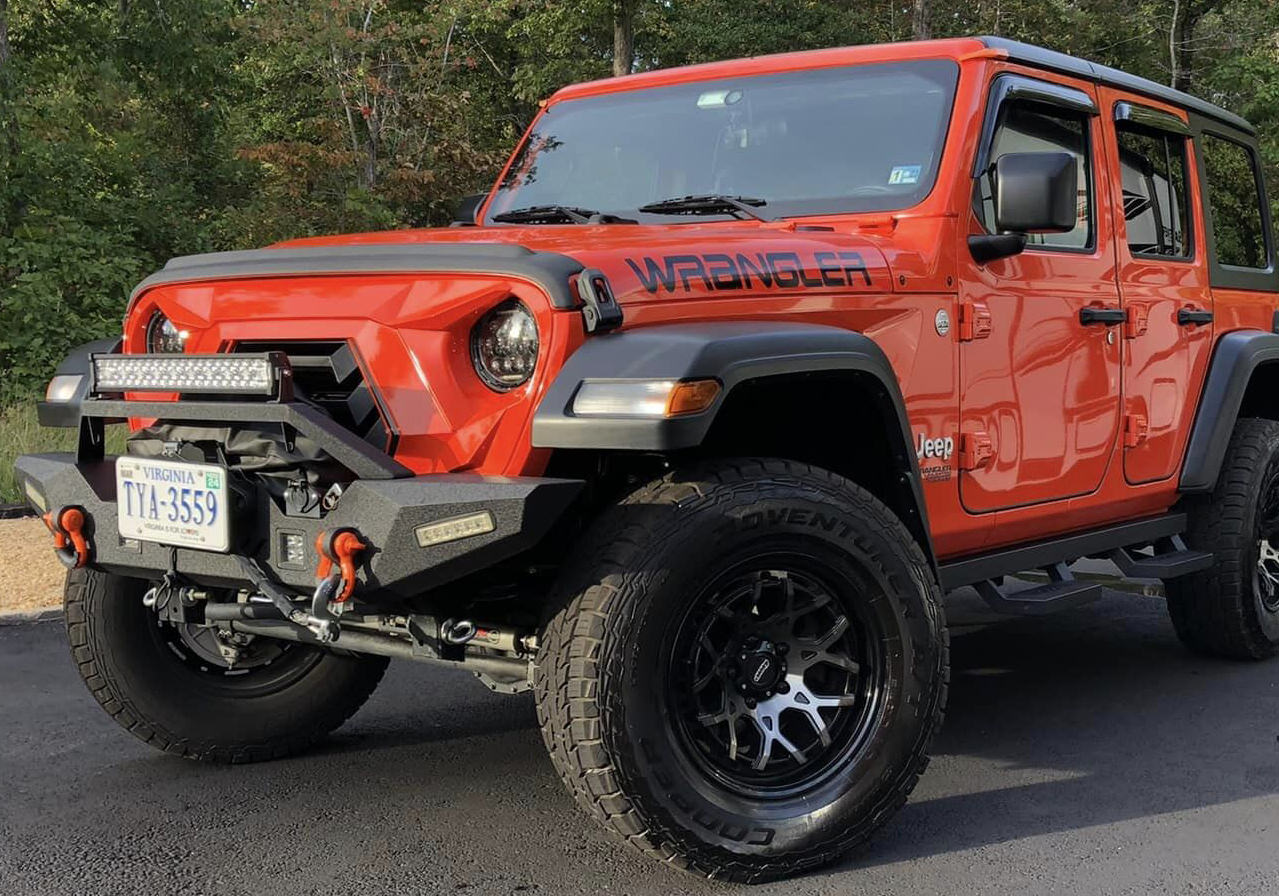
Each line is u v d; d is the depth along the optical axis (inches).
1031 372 147.9
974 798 136.8
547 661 105.0
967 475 139.0
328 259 112.7
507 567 120.5
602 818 105.7
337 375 110.3
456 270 106.2
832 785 115.1
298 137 743.1
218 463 109.7
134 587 140.9
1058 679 188.5
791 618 115.3
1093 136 165.5
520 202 163.2
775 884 113.0
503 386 106.7
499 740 157.9
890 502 127.1
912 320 130.9
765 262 118.7
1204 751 153.6
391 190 584.4
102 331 508.4
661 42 994.1
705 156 153.7
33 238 543.8
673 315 110.4
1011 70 150.4
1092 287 159.5
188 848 122.0
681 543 105.2
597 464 113.3
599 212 153.8
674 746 106.8
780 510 109.2
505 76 975.0
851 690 118.3
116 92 663.1
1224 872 116.4
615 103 167.3
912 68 148.8
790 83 154.9
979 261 139.9
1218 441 182.2
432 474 105.3
